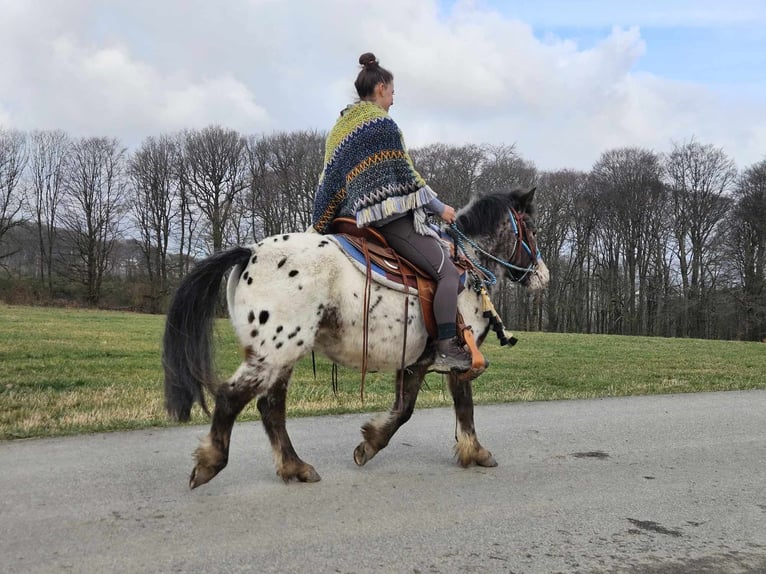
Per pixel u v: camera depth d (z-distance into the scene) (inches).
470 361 176.9
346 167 170.6
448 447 219.5
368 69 177.6
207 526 139.0
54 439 213.8
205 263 159.0
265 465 188.2
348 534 137.6
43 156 1791.3
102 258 1774.1
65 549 124.9
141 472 177.3
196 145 1736.0
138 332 741.9
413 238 172.1
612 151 1888.5
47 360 450.0
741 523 152.6
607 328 1931.6
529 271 208.8
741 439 241.4
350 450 209.8
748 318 1679.4
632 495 171.5
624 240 1865.2
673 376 469.7
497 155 1473.9
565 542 137.9
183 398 158.6
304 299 159.2
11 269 1733.5
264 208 1711.4
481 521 148.3
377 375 432.1
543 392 361.4
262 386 158.2
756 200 1683.1
